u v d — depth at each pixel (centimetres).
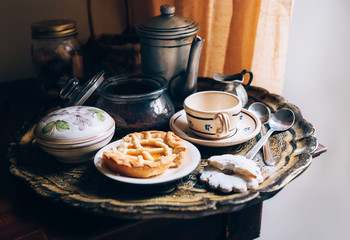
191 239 56
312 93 101
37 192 51
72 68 83
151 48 71
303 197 112
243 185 51
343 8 92
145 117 64
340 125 102
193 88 71
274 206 113
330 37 95
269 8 77
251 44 81
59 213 52
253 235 62
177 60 71
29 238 48
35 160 61
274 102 77
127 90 67
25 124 71
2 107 80
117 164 51
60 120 57
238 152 62
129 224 49
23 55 96
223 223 58
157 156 56
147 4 95
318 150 64
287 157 59
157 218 51
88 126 56
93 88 64
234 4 79
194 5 86
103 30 102
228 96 66
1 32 91
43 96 84
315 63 98
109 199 50
